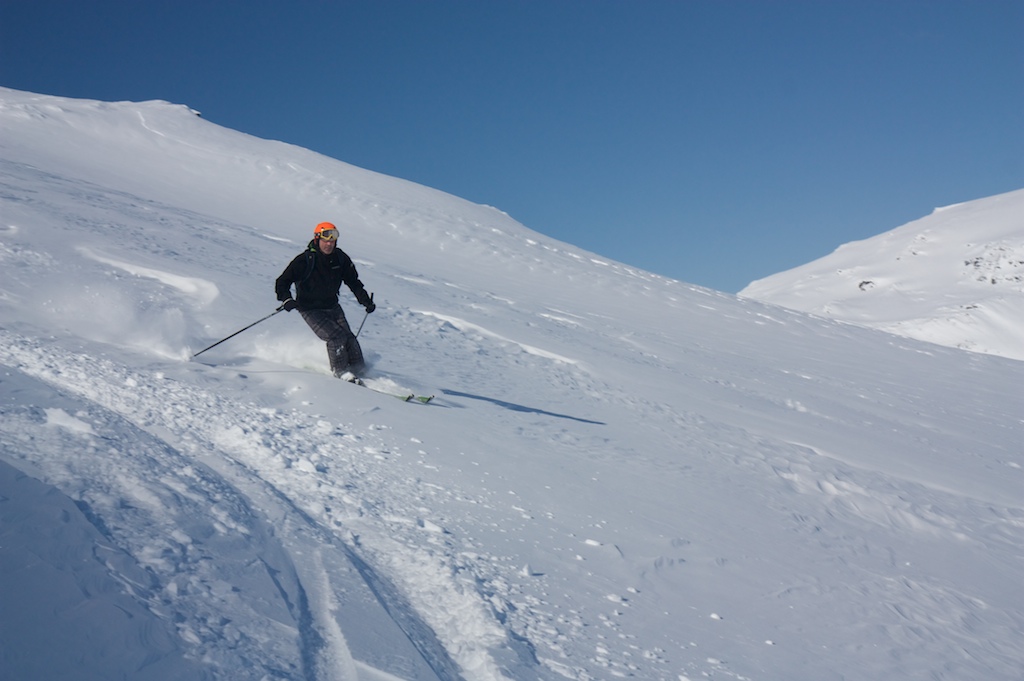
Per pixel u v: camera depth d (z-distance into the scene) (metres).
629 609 3.52
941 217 131.50
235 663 2.00
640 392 10.22
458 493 4.65
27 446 3.10
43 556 2.11
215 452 4.17
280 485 3.99
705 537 5.00
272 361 7.46
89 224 12.00
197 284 9.55
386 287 14.18
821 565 5.03
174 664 1.87
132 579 2.22
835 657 3.56
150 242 11.88
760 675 3.13
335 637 2.41
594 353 12.32
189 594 2.29
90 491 2.79
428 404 7.08
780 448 8.56
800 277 126.88
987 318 84.56
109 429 3.72
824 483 7.52
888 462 9.15
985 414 14.84
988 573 5.82
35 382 4.45
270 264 12.80
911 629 4.19
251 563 2.70
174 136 33.69
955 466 9.83
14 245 9.38
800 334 22.33
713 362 14.60
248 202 26.06
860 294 108.38
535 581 3.54
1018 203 124.19
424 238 27.25
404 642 2.52
